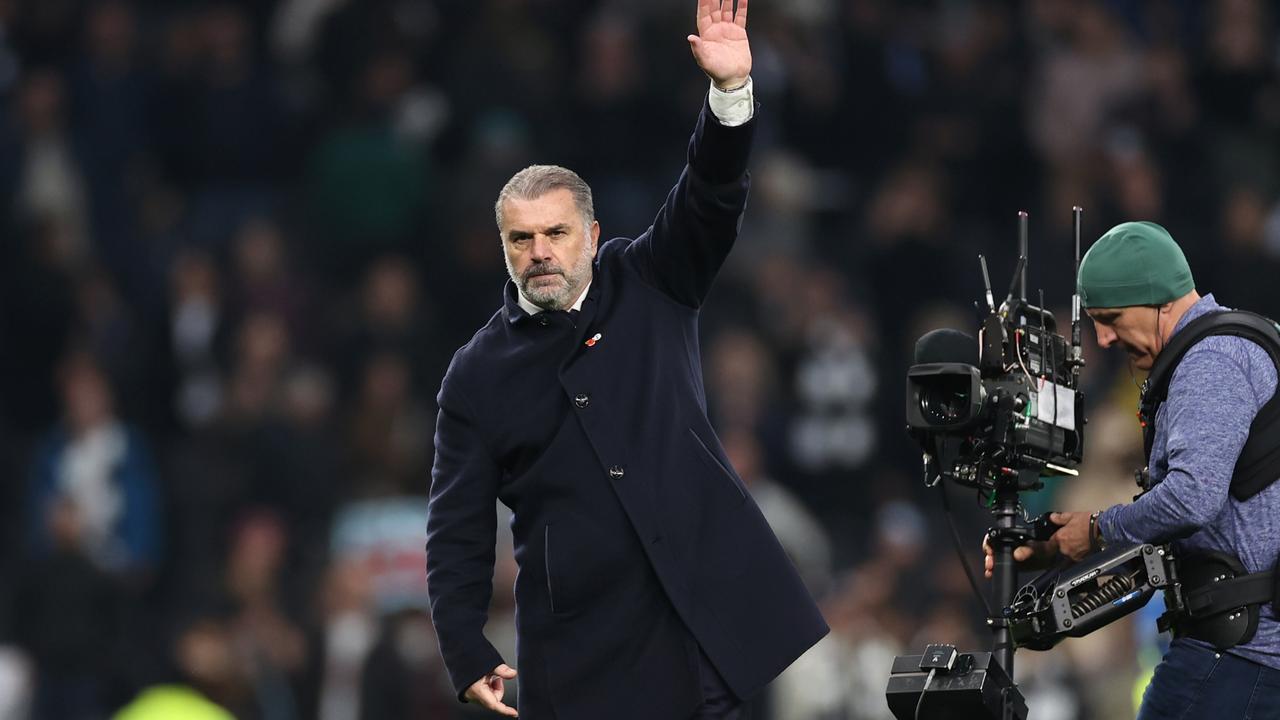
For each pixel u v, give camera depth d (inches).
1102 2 2564.0
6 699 1724.9
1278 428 792.3
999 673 786.2
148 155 2260.1
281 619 1745.8
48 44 2295.8
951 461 818.2
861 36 2333.9
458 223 2137.1
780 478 1948.8
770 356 2017.7
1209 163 2324.1
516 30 2239.2
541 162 2185.0
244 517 1921.8
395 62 2245.3
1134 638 1531.7
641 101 2206.0
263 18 2395.4
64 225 2151.8
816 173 2290.8
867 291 2174.0
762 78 2262.6
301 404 1983.3
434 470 818.8
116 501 1918.1
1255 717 791.7
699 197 786.8
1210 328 802.8
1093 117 2347.4
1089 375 1972.2
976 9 2426.2
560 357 799.1
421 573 1793.8
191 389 2081.7
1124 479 1496.1
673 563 778.8
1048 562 827.4
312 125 2276.1
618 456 785.6
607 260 819.4
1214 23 2439.7
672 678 776.9
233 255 2143.2
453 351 2084.2
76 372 1941.4
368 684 1587.1
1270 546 795.4
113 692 1788.9
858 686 1598.2
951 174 2285.9
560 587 785.6
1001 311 812.0
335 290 2159.2
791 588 791.1
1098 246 828.0
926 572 1750.7
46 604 1785.2
